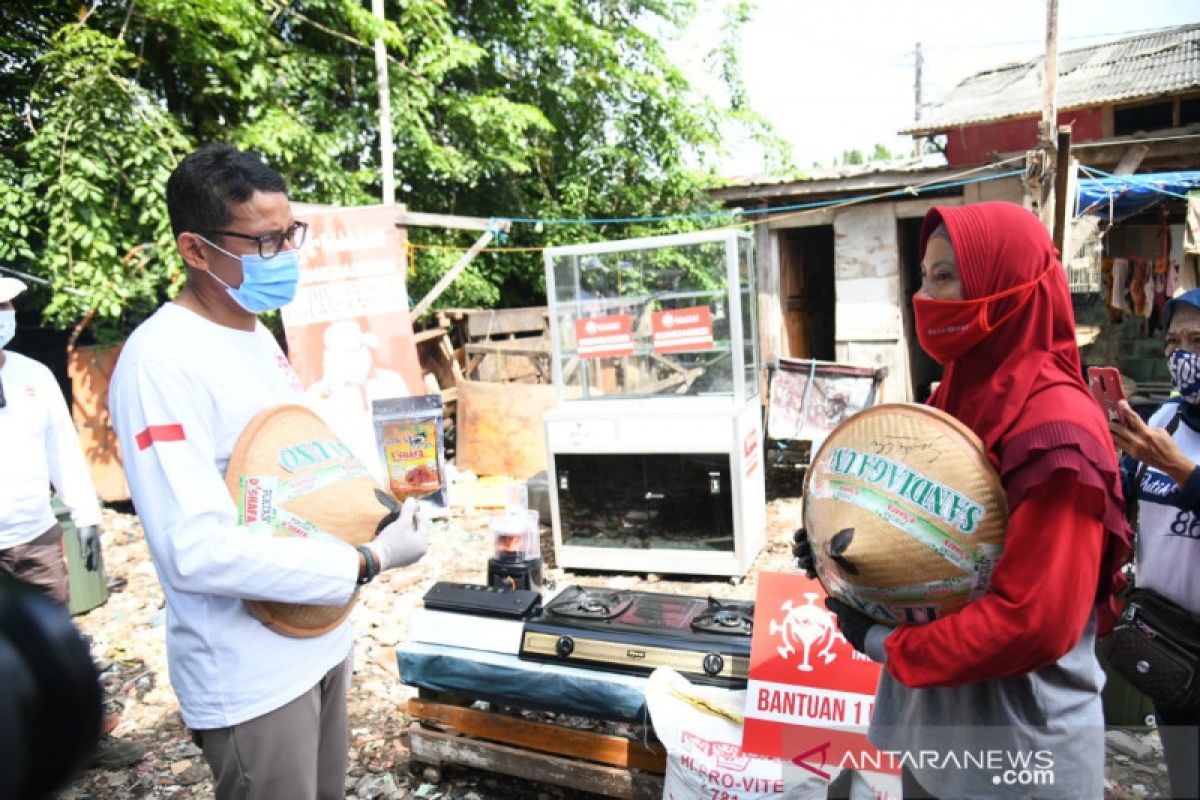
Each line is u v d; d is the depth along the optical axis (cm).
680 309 472
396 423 585
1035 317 131
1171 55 1029
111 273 619
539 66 994
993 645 118
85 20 643
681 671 233
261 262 167
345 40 838
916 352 916
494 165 923
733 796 207
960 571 125
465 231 947
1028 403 127
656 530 474
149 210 620
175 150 655
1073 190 633
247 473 161
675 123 993
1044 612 116
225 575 149
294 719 171
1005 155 747
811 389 621
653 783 243
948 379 148
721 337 466
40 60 611
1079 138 980
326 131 809
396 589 464
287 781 171
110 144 616
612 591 280
